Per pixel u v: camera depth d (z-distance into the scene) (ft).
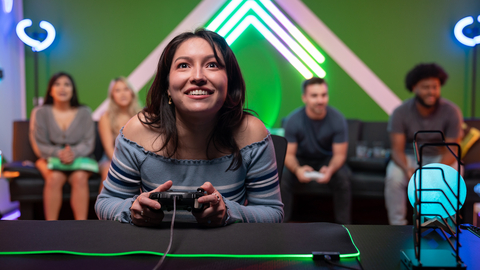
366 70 13.10
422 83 9.14
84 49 13.57
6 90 12.21
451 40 12.87
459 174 2.05
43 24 13.07
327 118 10.21
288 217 10.25
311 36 13.20
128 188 3.54
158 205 2.62
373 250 2.36
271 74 13.28
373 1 13.00
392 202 9.55
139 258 2.17
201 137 3.47
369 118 13.17
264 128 3.71
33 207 10.08
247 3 13.15
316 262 2.15
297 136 10.39
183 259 2.16
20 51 13.21
